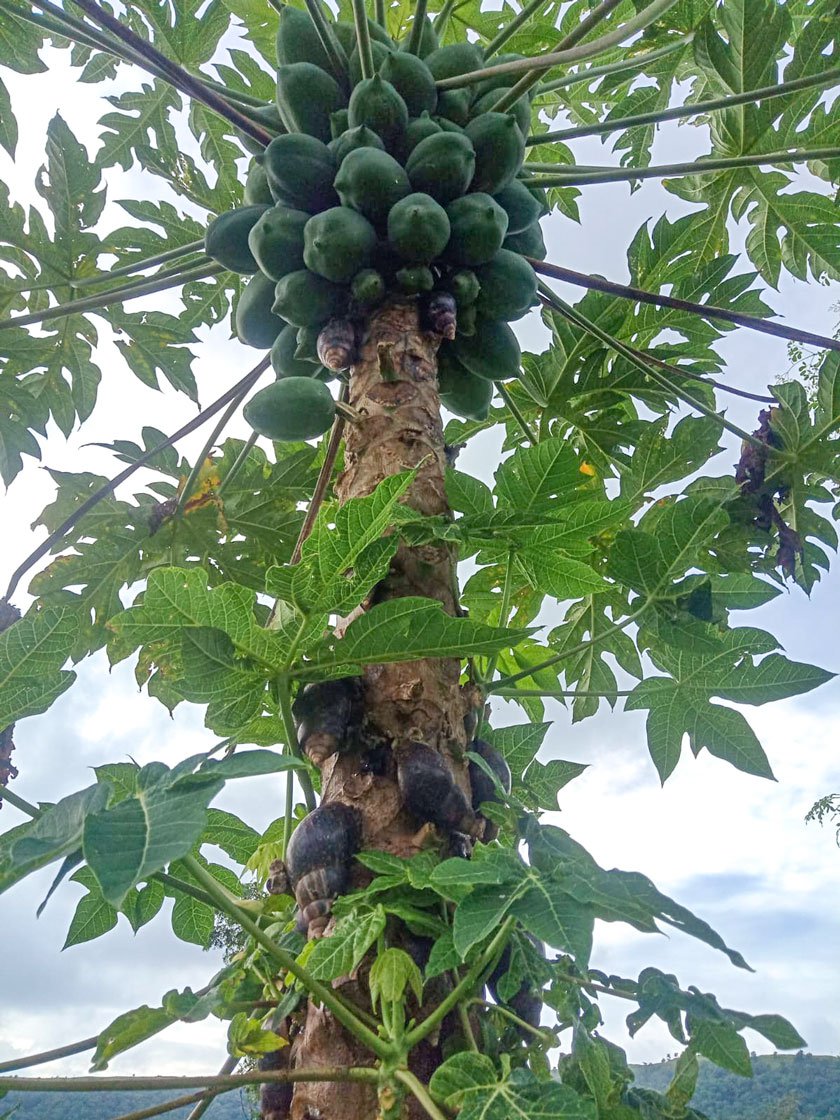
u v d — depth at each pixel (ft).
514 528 3.44
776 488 5.59
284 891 3.12
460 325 4.39
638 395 6.28
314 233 4.09
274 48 7.12
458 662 3.36
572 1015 2.43
